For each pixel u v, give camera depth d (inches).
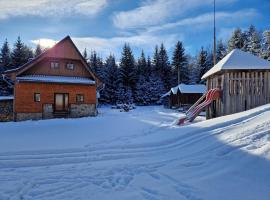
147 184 207.2
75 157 313.4
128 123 713.0
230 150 263.3
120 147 361.1
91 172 248.8
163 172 235.8
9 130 587.2
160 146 354.0
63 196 189.5
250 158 228.7
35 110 1000.2
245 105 543.8
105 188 203.2
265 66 538.9
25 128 626.8
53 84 1034.1
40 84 1013.2
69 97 1064.2
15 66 2246.6
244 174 204.4
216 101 591.8
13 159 306.8
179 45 2541.8
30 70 1034.1
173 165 255.8
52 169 265.0
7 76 1014.4
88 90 1098.7
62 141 421.7
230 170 217.3
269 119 326.3
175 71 2650.1
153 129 545.0
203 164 244.8
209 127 381.4
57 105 1046.4
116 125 663.1
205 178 209.6
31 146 379.2
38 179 230.8
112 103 2368.4
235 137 296.4
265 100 542.9
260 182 186.4
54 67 1074.1
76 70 1112.8
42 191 200.4
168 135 408.2
